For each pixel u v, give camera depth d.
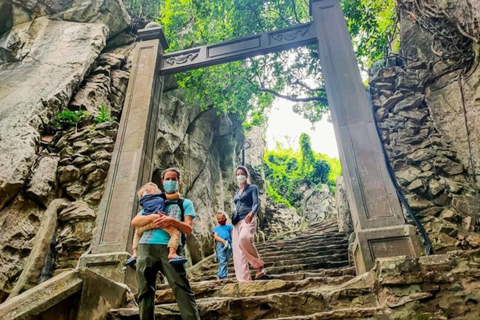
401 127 5.21
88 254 3.73
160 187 7.26
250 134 15.72
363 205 3.64
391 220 3.49
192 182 8.53
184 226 2.39
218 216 5.72
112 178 4.38
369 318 2.28
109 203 4.15
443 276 2.29
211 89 7.88
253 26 7.90
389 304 2.30
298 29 5.47
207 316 2.57
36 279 3.95
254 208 3.94
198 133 9.31
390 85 5.73
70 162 4.96
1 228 4.05
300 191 16.66
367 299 2.52
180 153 8.32
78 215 4.43
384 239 3.34
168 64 5.74
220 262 5.25
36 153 4.86
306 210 15.88
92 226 4.38
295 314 2.56
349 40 4.98
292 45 5.32
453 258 2.34
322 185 16.83
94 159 4.92
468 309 2.15
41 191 4.50
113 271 3.51
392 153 5.01
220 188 10.06
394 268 2.40
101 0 7.42
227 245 5.37
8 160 4.40
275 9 8.05
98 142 5.04
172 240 2.29
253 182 13.64
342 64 4.76
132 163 4.46
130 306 2.79
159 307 2.61
